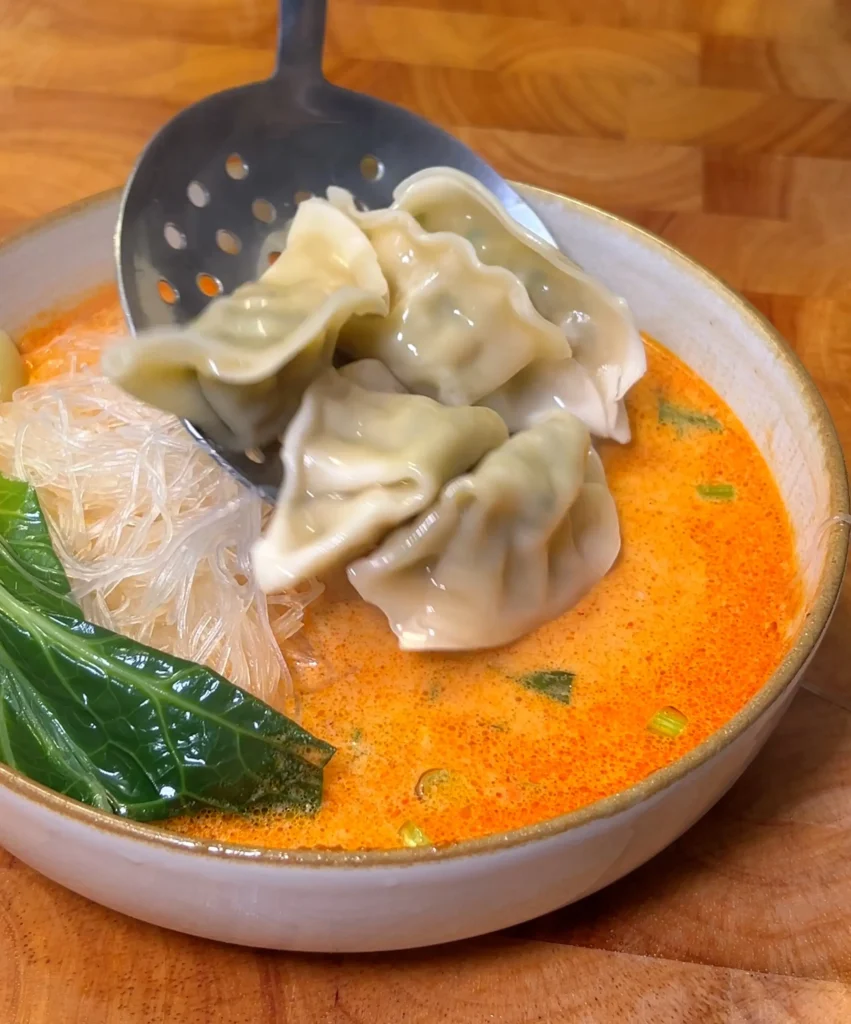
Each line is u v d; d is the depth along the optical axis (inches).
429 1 17.9
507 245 12.4
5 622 9.6
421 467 10.4
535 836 8.1
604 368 12.3
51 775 9.2
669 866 10.1
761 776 10.6
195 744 9.2
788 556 11.3
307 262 11.8
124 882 8.5
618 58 17.4
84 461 11.5
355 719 10.2
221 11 17.6
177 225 11.7
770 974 9.6
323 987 9.4
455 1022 9.3
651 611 11.0
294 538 10.7
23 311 12.6
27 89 16.4
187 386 10.9
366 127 12.6
